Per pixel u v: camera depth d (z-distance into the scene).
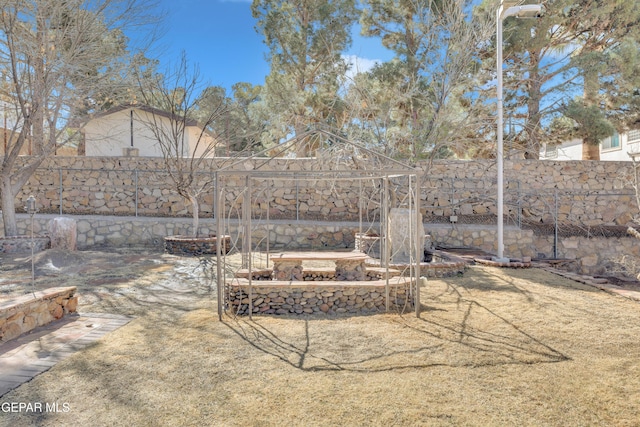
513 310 5.55
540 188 14.73
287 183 15.09
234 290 5.55
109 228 13.00
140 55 12.37
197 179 14.80
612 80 14.55
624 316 5.27
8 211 11.66
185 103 12.11
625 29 14.22
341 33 17.64
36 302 4.82
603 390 3.27
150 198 15.05
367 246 10.58
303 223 13.45
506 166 14.72
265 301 5.57
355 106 11.71
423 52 13.28
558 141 15.35
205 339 4.47
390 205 10.20
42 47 10.72
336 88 16.25
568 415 2.90
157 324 5.02
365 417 2.87
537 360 3.87
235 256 10.64
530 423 2.80
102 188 15.03
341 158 11.29
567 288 6.88
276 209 15.07
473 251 11.06
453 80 10.25
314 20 18.28
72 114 12.50
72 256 9.65
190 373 3.60
